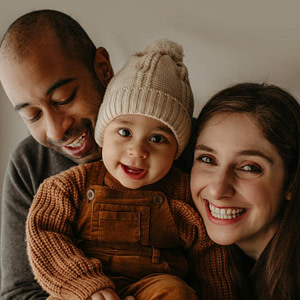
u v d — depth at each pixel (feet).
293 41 3.86
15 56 3.08
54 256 2.84
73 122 3.40
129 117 2.89
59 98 3.23
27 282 3.61
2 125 4.71
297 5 3.78
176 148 3.09
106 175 3.22
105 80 3.59
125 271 3.08
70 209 3.09
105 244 3.12
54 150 3.80
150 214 3.17
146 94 2.87
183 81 3.14
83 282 2.69
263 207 2.93
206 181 2.99
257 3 3.88
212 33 4.06
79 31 3.46
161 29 4.15
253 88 3.09
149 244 3.17
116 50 4.28
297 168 2.99
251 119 2.85
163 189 3.29
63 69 3.20
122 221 3.12
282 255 3.15
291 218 3.09
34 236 2.90
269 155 2.86
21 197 3.83
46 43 3.14
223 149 2.88
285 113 2.93
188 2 4.04
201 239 3.26
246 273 3.60
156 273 3.09
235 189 2.92
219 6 3.98
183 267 3.31
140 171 2.95
